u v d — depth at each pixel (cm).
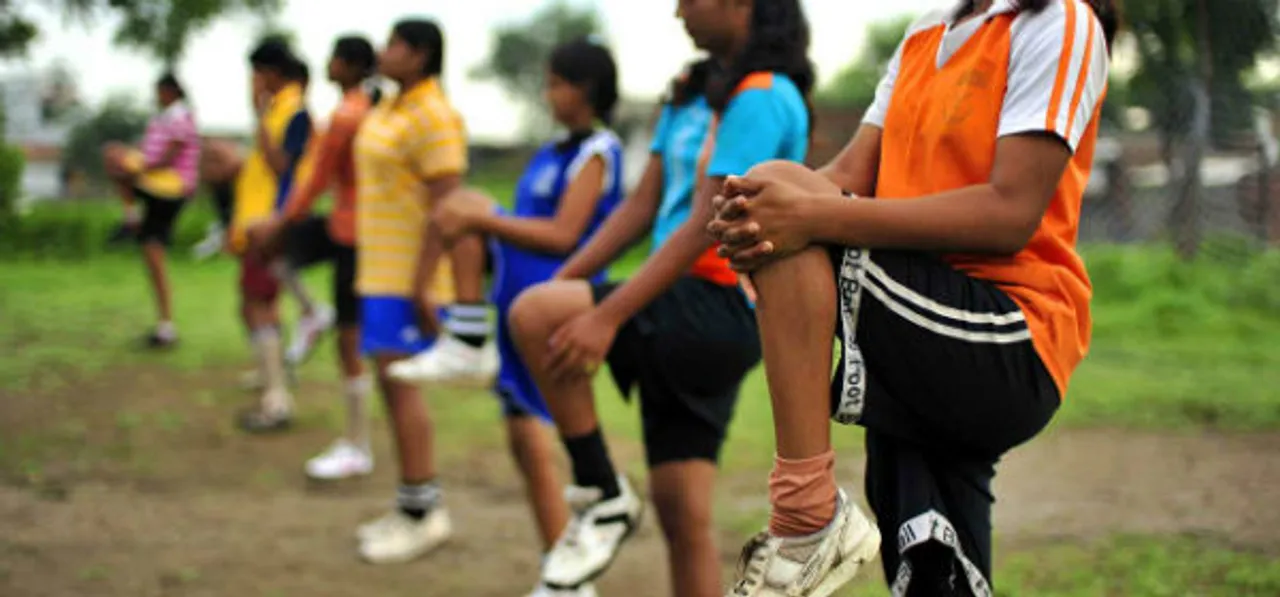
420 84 390
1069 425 553
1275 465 468
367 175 394
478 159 4238
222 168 707
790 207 162
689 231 243
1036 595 316
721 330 265
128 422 572
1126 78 1076
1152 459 485
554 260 334
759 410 618
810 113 265
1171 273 995
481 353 339
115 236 950
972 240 167
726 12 259
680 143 274
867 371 177
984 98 175
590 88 341
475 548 404
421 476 397
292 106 546
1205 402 593
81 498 448
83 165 3466
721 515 418
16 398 610
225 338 824
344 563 383
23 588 344
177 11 1014
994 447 182
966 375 171
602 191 328
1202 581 325
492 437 564
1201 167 1077
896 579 184
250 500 457
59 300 996
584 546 262
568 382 256
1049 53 169
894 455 192
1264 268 997
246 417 577
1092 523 390
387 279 392
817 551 167
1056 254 179
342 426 585
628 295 244
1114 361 742
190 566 373
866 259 167
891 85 201
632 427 580
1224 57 1041
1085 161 182
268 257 493
